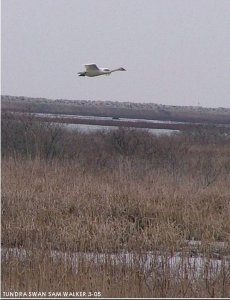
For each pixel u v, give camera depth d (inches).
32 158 3580.2
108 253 1665.8
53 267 1556.3
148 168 3415.4
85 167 3358.8
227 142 5620.1
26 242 1820.9
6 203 2262.6
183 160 3895.2
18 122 3993.6
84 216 2214.6
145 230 1926.7
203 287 1498.5
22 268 1556.3
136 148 4237.2
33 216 2143.2
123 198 2522.1
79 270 1552.7
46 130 4084.6
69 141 4220.0
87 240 1803.6
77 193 2517.2
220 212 2442.2
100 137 4562.0
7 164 3093.0
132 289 1478.8
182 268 1565.0
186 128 6766.7
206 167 3609.7
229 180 3235.7
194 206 2445.9
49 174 2923.2
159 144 4439.0
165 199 2544.3
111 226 1995.6
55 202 2378.2
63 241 1817.2
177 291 1485.0
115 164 3599.9
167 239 1847.9
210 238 1969.7
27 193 2442.2
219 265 1669.5
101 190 2623.0
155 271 1544.0
